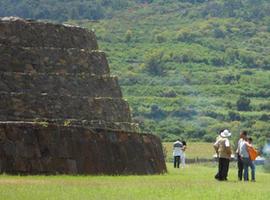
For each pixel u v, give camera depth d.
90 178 112.38
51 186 94.06
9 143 116.75
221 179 117.62
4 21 134.62
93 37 143.12
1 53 132.00
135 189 93.00
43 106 129.12
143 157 128.75
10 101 127.31
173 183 105.94
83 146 121.19
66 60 135.38
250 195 90.19
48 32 136.62
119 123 136.38
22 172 116.44
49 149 118.69
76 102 132.25
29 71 131.75
